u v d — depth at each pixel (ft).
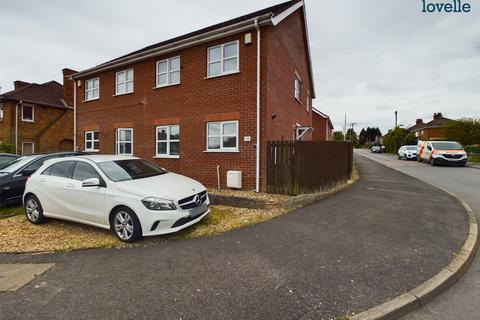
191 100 33.78
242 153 29.91
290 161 26.99
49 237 16.46
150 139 37.91
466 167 58.29
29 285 10.74
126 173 17.85
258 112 28.81
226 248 14.16
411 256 13.00
